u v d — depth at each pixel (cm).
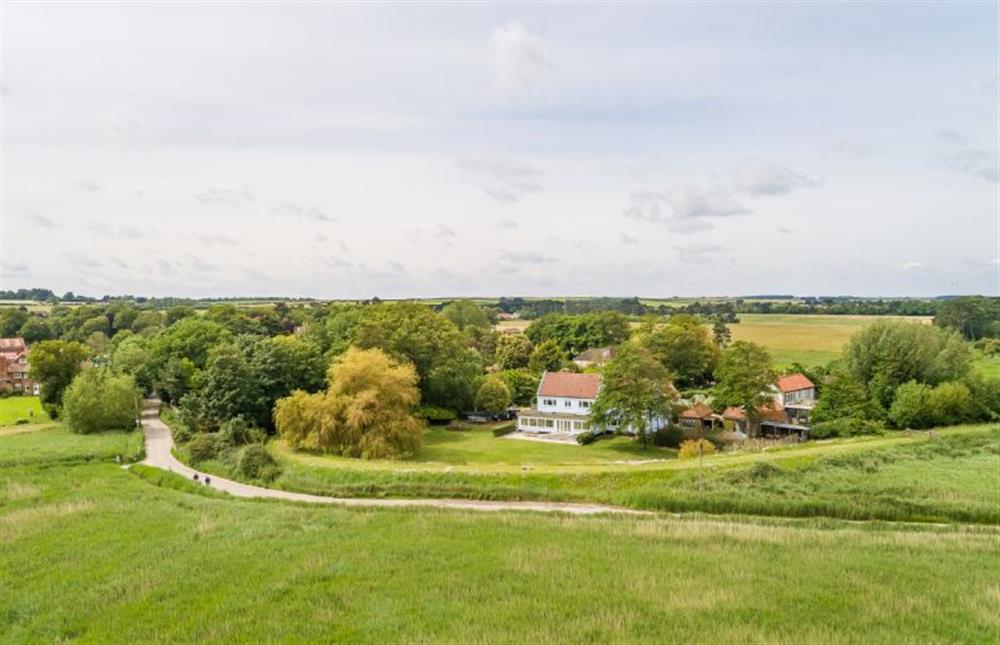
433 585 2062
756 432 6519
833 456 4528
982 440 5216
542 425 7050
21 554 2564
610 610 1809
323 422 5372
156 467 5181
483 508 3719
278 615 1822
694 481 4053
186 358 8762
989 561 2330
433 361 7506
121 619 1838
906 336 6756
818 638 1598
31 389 10888
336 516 3170
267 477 4725
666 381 6231
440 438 6644
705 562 2300
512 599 1919
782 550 2480
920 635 1627
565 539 2666
